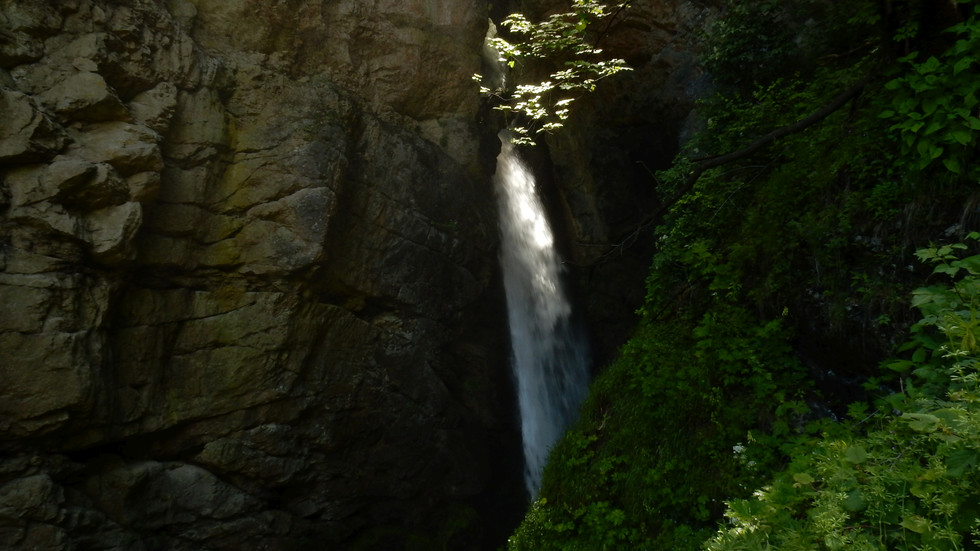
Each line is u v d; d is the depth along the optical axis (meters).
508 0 16.78
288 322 10.58
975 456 2.23
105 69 9.03
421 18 13.89
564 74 8.14
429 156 13.53
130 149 8.82
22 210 7.94
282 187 10.80
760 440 5.07
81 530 8.41
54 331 8.06
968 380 2.51
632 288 17.80
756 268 5.98
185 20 10.65
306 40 12.31
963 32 4.23
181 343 9.98
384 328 12.45
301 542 10.82
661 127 16.55
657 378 6.21
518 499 14.62
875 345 4.70
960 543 2.17
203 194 10.22
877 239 4.88
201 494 9.88
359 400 11.66
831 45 8.92
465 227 14.02
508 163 17.23
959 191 4.43
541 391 16.11
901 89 4.39
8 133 7.85
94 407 8.50
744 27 10.41
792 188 5.90
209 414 10.02
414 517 12.35
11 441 7.91
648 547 5.30
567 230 18.59
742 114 8.02
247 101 10.97
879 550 2.34
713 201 7.14
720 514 5.08
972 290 2.86
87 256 8.57
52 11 8.64
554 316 17.33
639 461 5.87
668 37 15.54
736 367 5.59
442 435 12.87
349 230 11.95
